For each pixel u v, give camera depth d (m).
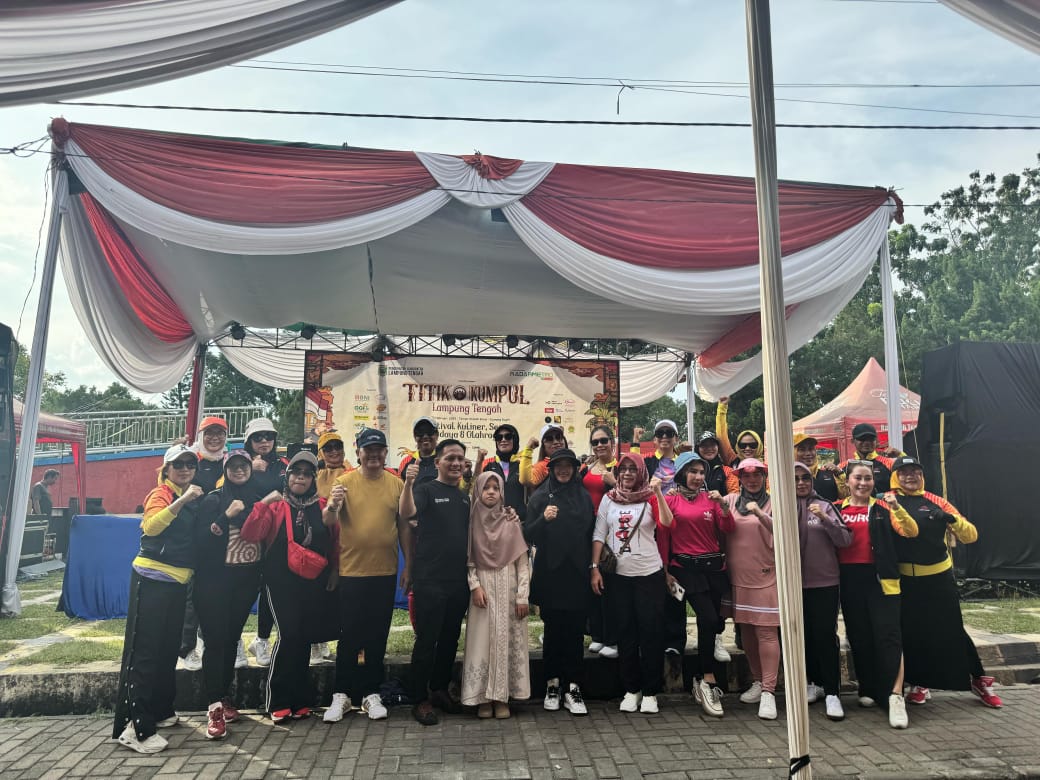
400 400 11.07
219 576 4.31
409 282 9.45
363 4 3.37
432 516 4.64
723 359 11.78
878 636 4.72
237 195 6.50
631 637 4.79
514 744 4.16
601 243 7.18
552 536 4.78
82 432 15.23
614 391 11.42
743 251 7.38
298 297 9.73
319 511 4.62
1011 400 8.52
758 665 4.94
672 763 3.90
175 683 4.61
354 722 4.52
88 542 6.60
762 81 3.04
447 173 6.88
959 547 8.36
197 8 3.23
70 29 3.17
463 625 6.48
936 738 4.30
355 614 4.54
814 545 4.78
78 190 6.70
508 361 11.34
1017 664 5.69
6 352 9.07
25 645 5.55
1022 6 3.25
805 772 2.75
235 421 19.88
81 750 4.05
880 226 7.67
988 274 26.05
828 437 13.33
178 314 9.73
